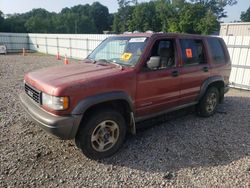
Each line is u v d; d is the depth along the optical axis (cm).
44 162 336
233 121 514
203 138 424
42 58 2189
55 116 303
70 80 318
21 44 3184
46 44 2775
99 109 340
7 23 5647
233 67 910
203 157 360
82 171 318
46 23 7462
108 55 431
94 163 338
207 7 6181
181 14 4906
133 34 430
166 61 412
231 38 898
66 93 298
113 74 342
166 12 5844
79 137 329
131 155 362
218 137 430
